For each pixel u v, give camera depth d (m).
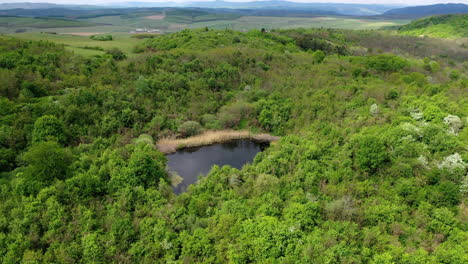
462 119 58.84
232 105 81.38
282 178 47.94
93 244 34.69
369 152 46.66
